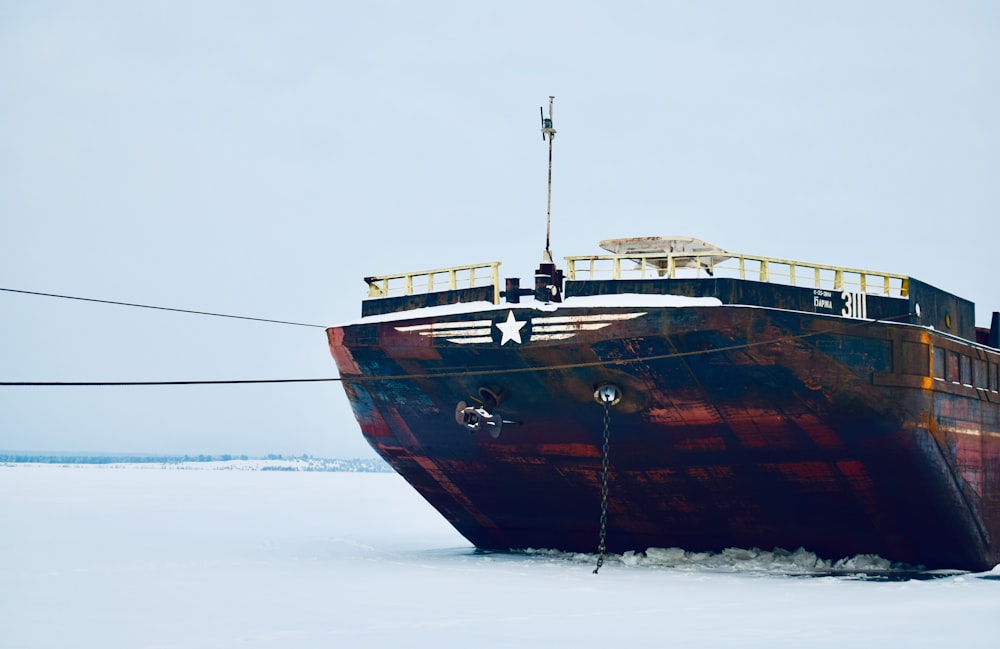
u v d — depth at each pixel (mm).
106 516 45688
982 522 26828
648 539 27484
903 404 23625
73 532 37656
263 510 52156
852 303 23859
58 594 21734
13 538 35062
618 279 23531
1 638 16828
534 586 22688
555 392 24594
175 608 19797
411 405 27562
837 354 22844
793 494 24719
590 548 29000
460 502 30047
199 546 32781
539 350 23828
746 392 22922
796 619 18234
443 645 15992
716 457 24344
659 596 21109
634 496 26234
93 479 97062
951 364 25781
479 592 21719
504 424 25953
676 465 24875
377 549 32125
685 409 23625
